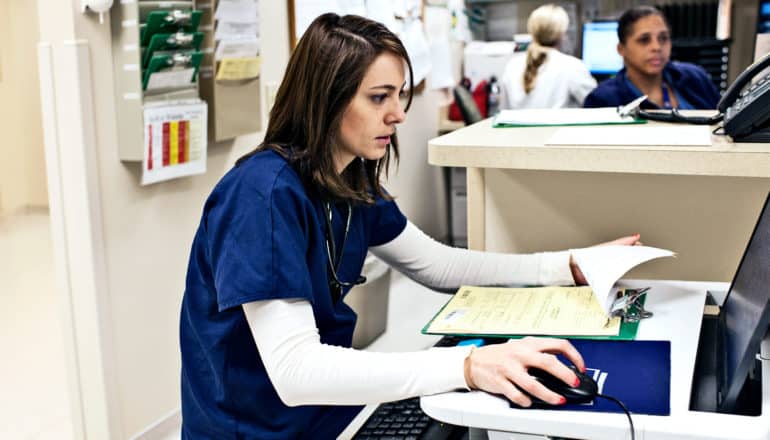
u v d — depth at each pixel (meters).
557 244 1.38
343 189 1.05
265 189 0.97
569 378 0.77
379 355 0.89
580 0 4.65
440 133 4.56
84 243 2.01
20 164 5.66
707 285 1.12
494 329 0.97
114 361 2.12
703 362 0.94
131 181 2.13
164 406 2.34
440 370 0.83
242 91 2.45
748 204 1.25
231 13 2.34
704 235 1.28
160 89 2.12
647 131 1.28
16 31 5.43
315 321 1.06
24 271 4.29
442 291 1.29
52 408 2.52
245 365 1.06
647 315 0.99
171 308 2.34
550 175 1.36
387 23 3.53
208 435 1.11
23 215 5.61
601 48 4.44
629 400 0.77
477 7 4.97
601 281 1.04
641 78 2.72
